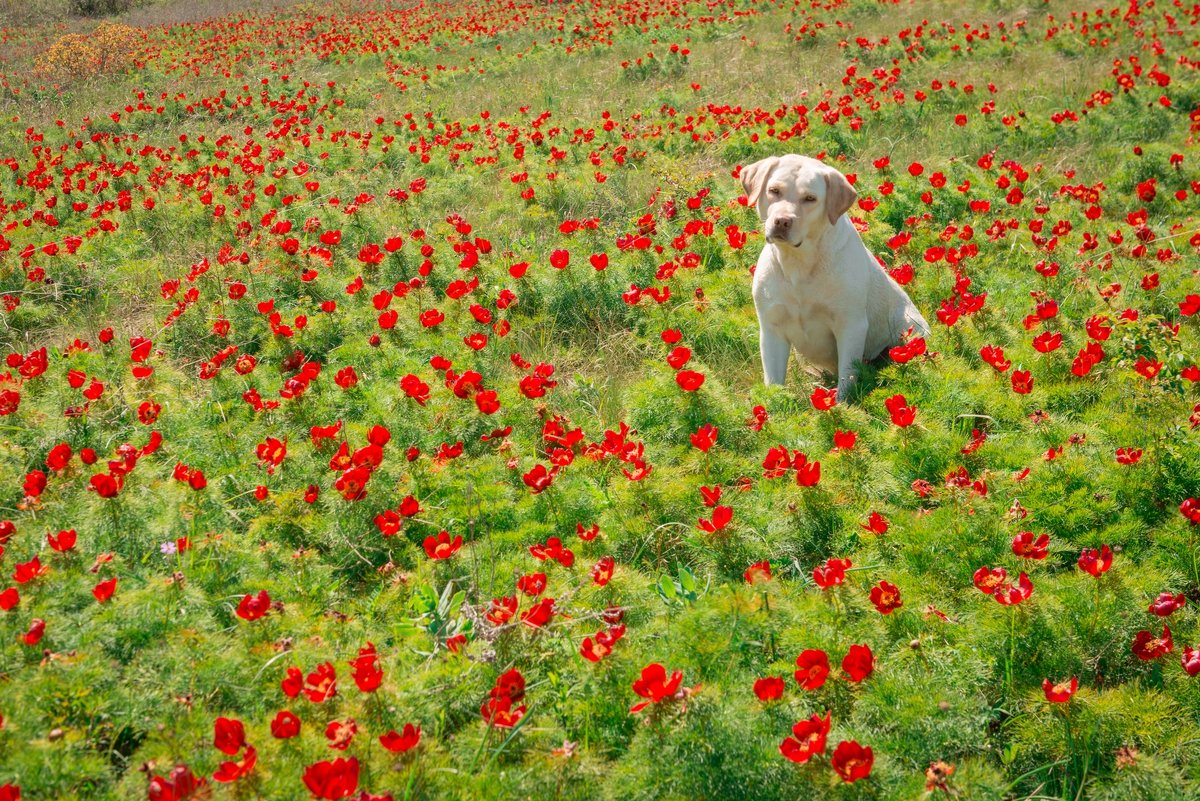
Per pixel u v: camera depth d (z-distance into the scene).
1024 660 3.10
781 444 4.60
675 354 4.66
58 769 2.61
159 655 3.08
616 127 12.02
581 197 9.17
